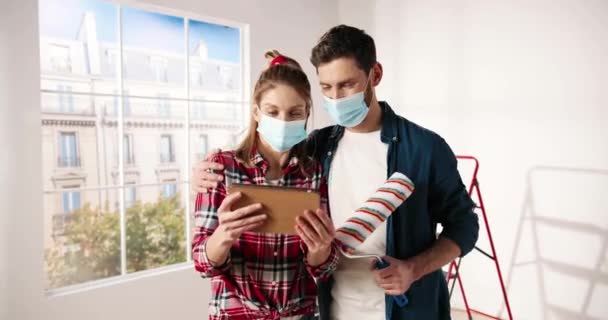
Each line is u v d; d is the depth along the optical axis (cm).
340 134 125
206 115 411
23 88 196
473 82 271
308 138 130
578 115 226
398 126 119
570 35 227
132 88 368
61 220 342
